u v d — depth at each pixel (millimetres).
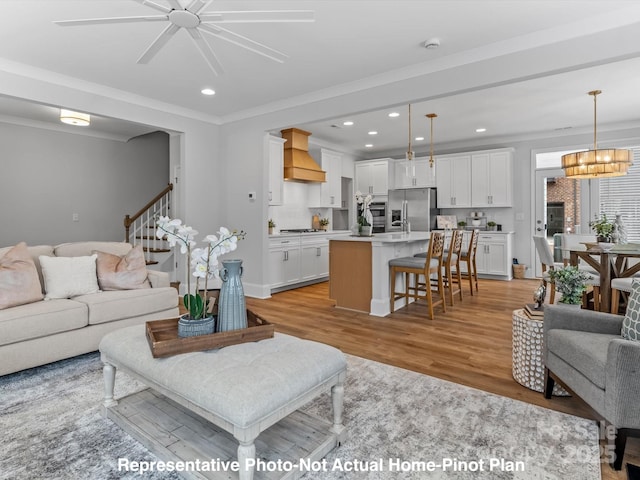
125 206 6703
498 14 2672
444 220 7148
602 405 1614
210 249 1927
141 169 6930
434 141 7090
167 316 3262
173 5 1956
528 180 6531
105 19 2006
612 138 5789
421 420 1960
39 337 2490
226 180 5320
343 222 8211
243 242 5172
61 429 1860
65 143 5957
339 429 1748
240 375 1477
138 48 3178
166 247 6020
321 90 4188
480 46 3154
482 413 2029
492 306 4488
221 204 5387
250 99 4527
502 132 6355
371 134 6574
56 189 5867
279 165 5836
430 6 2574
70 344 2639
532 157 6473
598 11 2635
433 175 5414
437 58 3385
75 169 6074
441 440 1779
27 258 2805
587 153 4238
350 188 8180
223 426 1379
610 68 3660
